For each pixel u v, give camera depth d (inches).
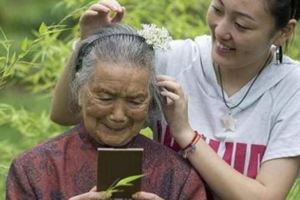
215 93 204.8
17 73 262.8
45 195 193.2
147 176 196.9
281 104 203.2
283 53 208.1
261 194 197.9
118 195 187.5
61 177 193.9
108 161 185.2
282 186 200.5
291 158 201.6
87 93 190.2
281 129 202.1
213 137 203.8
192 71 206.2
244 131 202.8
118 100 189.6
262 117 203.2
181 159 199.3
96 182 190.1
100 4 197.3
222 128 203.8
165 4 285.3
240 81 204.1
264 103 203.3
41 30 219.5
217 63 199.8
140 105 190.7
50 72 261.9
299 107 202.5
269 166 201.5
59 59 258.7
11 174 195.3
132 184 186.7
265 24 196.1
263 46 198.4
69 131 199.3
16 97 353.4
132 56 189.6
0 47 239.6
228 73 203.9
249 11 193.9
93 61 189.9
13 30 439.8
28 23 441.1
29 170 194.1
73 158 195.8
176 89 197.2
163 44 193.3
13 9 442.3
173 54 207.6
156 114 201.9
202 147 197.9
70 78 197.8
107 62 189.0
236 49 196.7
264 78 204.2
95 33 194.4
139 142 198.4
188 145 197.6
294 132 201.6
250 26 194.7
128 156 185.5
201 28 275.6
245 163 202.5
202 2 291.6
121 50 189.8
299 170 207.2
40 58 270.4
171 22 275.3
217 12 196.7
